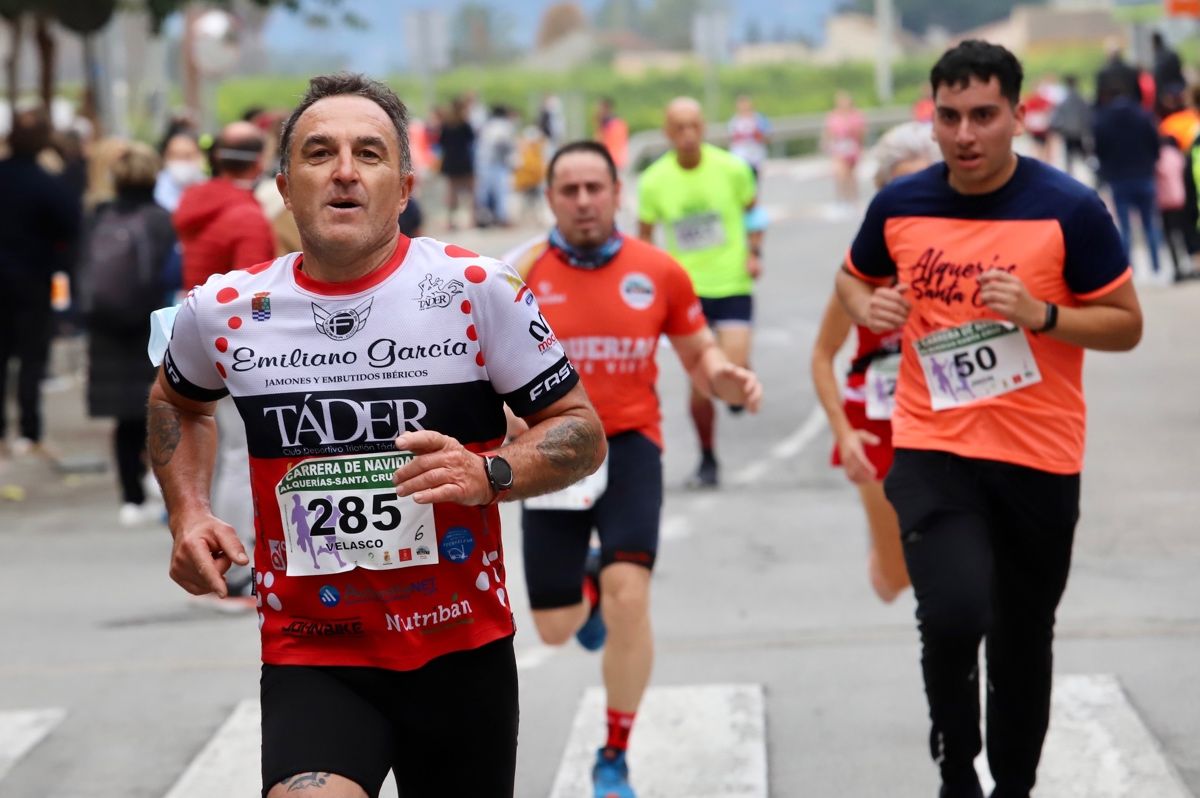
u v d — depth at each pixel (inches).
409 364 252.4
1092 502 706.2
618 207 432.1
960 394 349.1
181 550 260.2
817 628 543.8
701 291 799.7
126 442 765.3
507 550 668.7
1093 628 526.9
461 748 259.6
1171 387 980.6
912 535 345.1
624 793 398.9
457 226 2244.1
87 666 545.0
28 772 450.0
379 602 253.8
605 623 405.7
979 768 415.8
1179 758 416.5
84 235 837.2
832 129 2397.9
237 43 1411.2
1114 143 1417.3
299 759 247.0
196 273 621.6
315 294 253.3
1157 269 1459.2
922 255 352.8
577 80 4817.9
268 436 255.0
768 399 1026.1
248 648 561.6
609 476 417.7
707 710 467.2
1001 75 341.4
